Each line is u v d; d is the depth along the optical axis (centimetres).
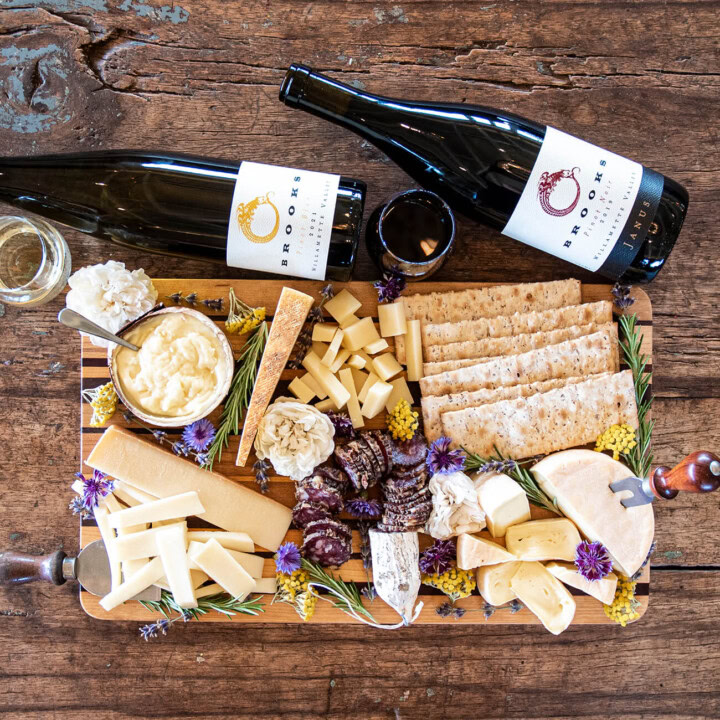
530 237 71
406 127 73
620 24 77
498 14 76
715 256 78
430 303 75
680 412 78
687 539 79
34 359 77
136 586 73
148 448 73
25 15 75
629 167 68
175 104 76
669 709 80
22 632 78
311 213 67
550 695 80
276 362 71
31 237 75
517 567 75
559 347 74
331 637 79
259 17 76
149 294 71
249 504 74
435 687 79
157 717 79
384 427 76
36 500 78
